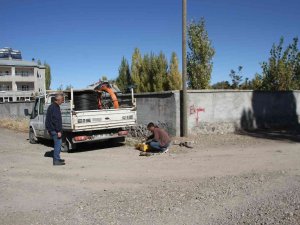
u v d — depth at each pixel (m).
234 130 16.77
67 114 12.74
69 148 13.05
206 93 15.74
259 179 7.79
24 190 7.84
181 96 14.98
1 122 28.92
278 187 7.14
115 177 8.71
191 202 6.42
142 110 16.61
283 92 18.98
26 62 72.00
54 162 10.59
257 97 17.75
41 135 15.54
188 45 22.06
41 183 8.41
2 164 10.98
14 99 68.00
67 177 8.92
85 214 6.08
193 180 8.03
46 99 15.15
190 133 15.30
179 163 10.09
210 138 14.71
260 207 5.95
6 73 68.62
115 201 6.71
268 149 12.07
